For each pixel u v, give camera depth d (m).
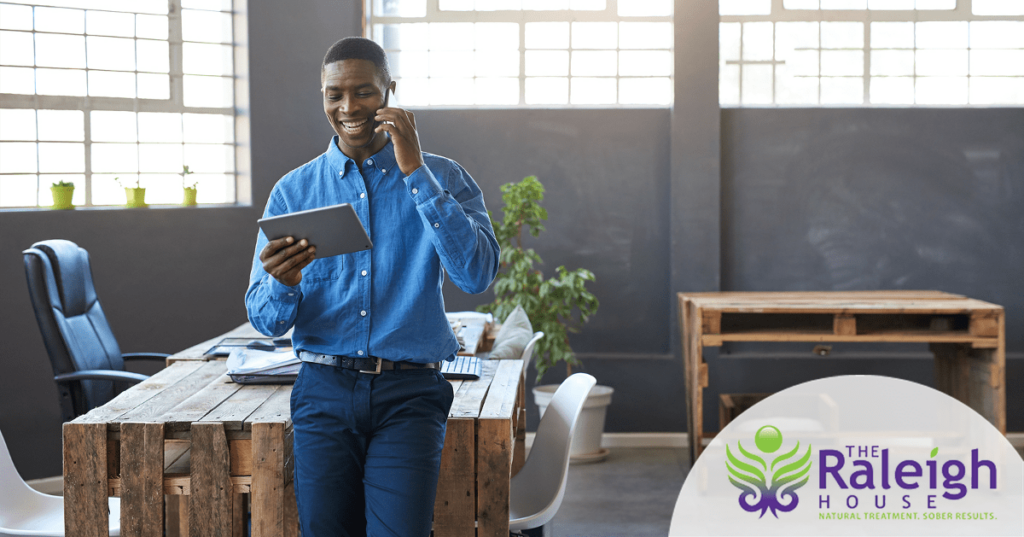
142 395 2.12
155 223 4.54
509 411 1.96
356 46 1.52
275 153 4.86
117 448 1.84
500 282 4.69
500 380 2.38
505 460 1.88
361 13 5.07
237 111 4.89
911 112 5.11
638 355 5.19
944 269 5.15
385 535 1.48
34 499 2.43
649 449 5.07
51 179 4.47
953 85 5.25
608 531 3.60
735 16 5.25
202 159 4.89
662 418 5.15
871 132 5.13
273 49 4.83
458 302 5.21
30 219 4.18
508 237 4.78
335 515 1.52
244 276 4.81
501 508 1.89
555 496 2.19
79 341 3.26
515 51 5.34
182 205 4.82
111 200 4.66
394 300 1.55
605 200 5.20
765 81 5.27
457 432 1.89
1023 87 5.23
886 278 5.16
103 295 4.41
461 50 5.34
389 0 5.32
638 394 5.16
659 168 5.18
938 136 5.12
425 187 1.50
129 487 1.80
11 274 4.13
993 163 5.11
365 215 1.58
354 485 1.54
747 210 5.20
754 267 5.21
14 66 4.36
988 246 5.13
